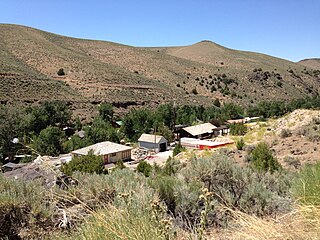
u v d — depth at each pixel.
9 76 71.81
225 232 4.07
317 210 3.62
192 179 7.71
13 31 114.50
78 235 3.23
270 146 22.59
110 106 69.62
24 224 5.03
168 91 99.38
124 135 64.00
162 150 55.34
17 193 5.45
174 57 139.00
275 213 5.98
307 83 142.25
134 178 7.20
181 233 3.18
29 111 56.00
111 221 3.00
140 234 2.76
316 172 4.86
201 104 96.25
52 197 5.22
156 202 2.90
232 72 132.38
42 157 4.09
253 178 7.73
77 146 46.12
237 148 22.52
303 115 27.28
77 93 79.44
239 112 84.31
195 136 62.22
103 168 16.75
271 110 82.56
